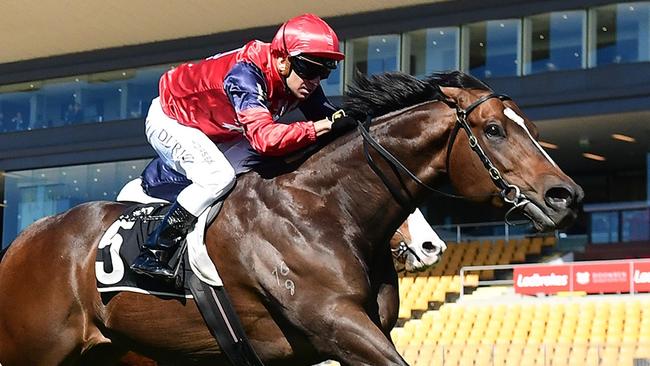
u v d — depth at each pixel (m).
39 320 6.57
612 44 25.27
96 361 6.72
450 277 26.00
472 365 18.64
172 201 6.76
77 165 31.45
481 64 26.72
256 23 29.58
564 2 25.88
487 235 28.66
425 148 6.13
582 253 26.78
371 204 6.17
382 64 27.88
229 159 6.49
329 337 5.82
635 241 26.70
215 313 6.16
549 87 25.78
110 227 6.59
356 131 6.28
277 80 6.34
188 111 6.52
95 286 6.47
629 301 22.75
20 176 32.38
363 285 5.96
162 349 6.37
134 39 30.98
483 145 5.96
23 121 32.31
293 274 5.95
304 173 6.24
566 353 18.34
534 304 23.48
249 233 6.12
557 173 5.82
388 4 27.73
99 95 31.45
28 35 30.84
